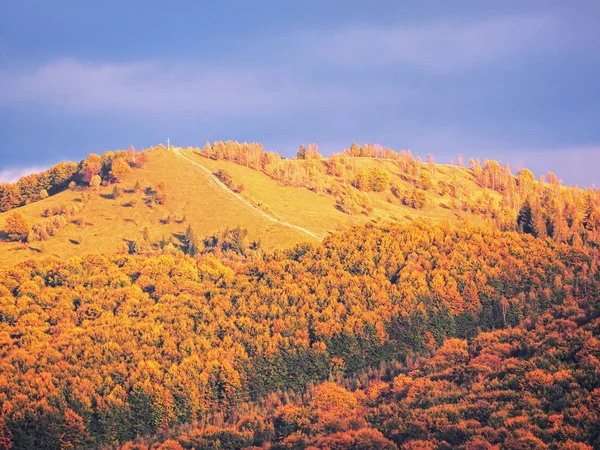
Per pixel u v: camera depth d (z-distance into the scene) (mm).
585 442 143000
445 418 162125
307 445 168125
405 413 173250
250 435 178500
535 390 168625
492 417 158000
